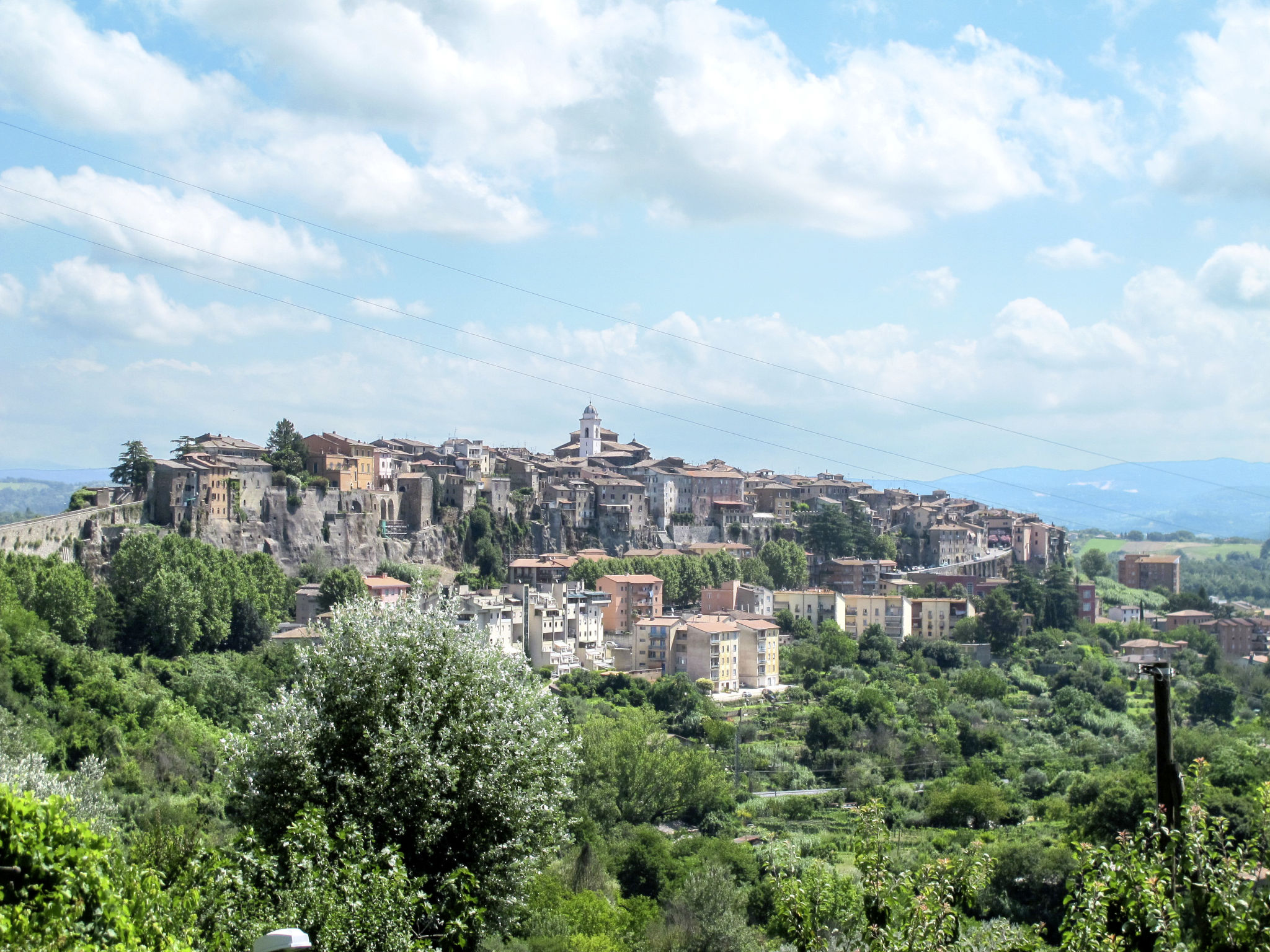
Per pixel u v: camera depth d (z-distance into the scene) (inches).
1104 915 1347.2
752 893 3836.1
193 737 5290.4
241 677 6427.2
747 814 5428.2
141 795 4382.4
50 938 1156.5
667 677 7731.3
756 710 7529.5
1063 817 4943.4
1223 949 1291.8
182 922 1424.7
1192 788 1446.9
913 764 6235.2
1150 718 7544.3
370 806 1870.1
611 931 3253.0
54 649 5531.5
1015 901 3969.0
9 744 4042.8
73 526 7849.4
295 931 1059.3
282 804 1894.7
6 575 6387.8
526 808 1990.7
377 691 2023.9
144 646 6978.4
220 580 7529.5
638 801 5187.0
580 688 7485.2
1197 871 1334.9
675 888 3959.2
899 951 1476.4
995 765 6181.1
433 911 1720.0
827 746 6545.3
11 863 1223.5
